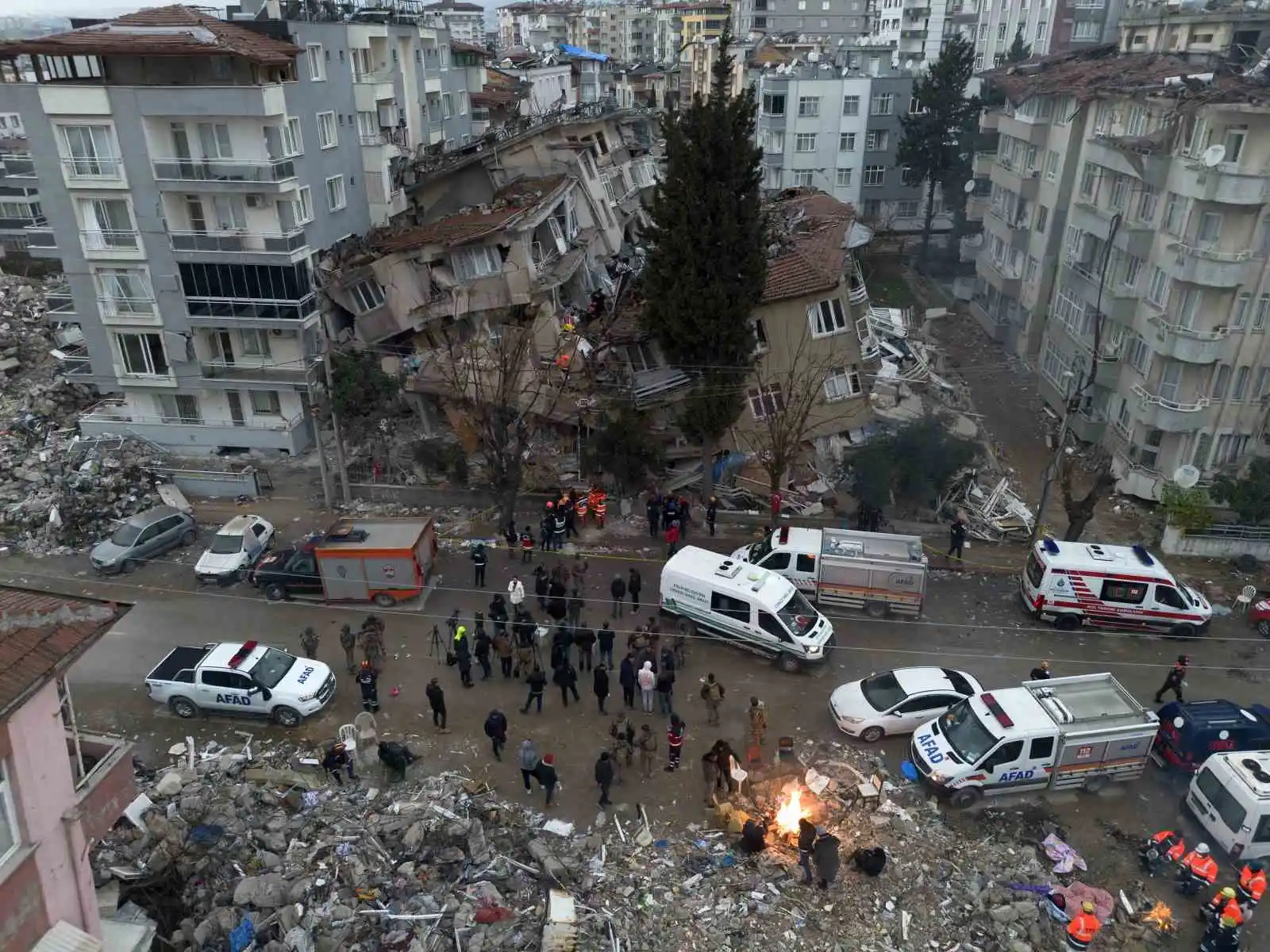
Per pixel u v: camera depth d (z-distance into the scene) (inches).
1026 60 2450.8
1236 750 831.1
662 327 1243.8
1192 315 1267.2
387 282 1485.0
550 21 6067.9
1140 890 746.2
